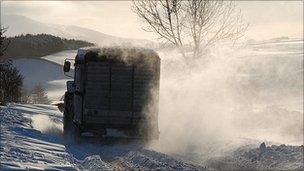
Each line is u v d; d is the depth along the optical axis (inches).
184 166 497.7
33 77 4343.0
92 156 499.2
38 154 470.6
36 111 1229.7
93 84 682.2
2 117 860.0
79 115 688.4
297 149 581.0
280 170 500.1
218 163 561.9
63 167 408.5
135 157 545.0
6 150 469.4
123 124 685.3
